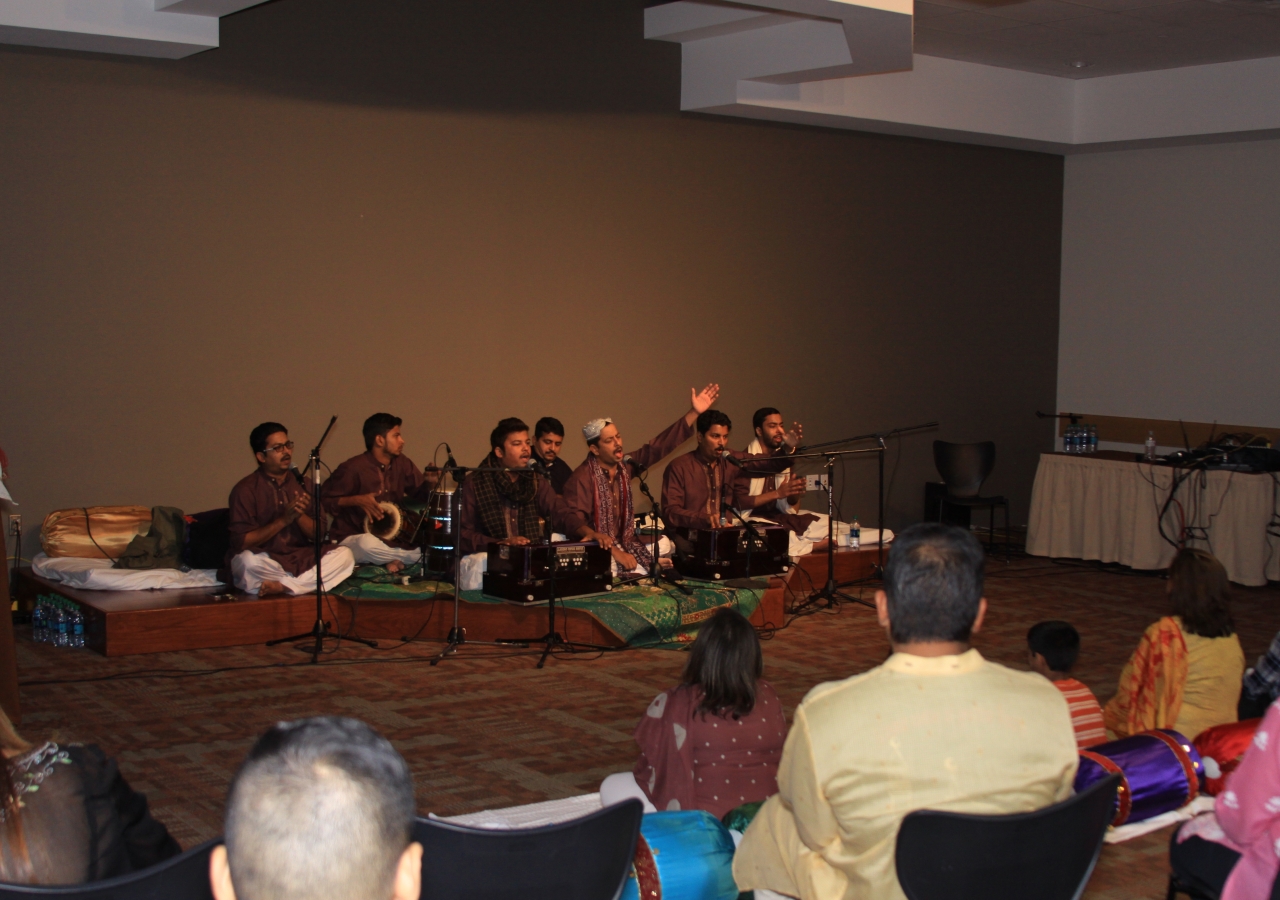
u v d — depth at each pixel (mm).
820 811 1795
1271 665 3299
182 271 6441
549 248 7715
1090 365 10258
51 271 6082
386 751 1123
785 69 7516
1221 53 8422
